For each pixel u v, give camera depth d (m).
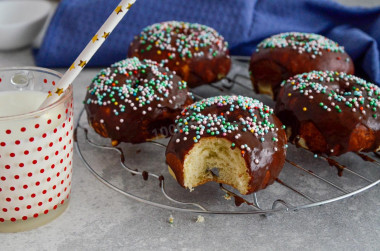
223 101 0.45
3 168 0.40
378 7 0.62
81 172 0.48
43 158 0.40
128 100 0.48
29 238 0.42
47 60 0.64
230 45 0.64
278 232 0.42
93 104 0.49
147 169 0.48
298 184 0.46
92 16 0.64
